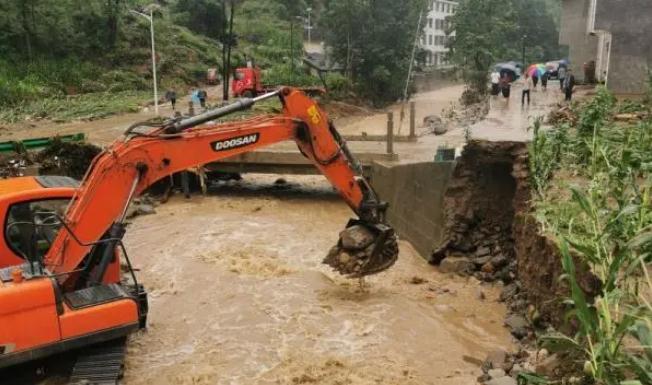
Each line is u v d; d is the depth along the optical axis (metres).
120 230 7.78
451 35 57.69
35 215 7.49
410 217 14.48
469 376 7.96
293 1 60.34
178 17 51.53
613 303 5.70
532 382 5.88
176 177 19.38
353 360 8.41
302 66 45.03
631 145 9.88
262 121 9.57
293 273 11.85
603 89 11.48
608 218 7.35
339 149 10.12
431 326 9.55
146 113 30.33
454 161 12.69
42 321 6.62
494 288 11.26
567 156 10.88
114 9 42.44
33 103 30.72
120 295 7.26
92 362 7.07
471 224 12.52
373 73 43.28
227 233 14.81
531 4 67.69
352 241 10.07
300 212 17.11
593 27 19.47
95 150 17.38
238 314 9.94
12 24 37.00
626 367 4.91
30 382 7.32
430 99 47.72
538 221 9.01
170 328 9.46
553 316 7.95
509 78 25.95
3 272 6.91
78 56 40.09
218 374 8.06
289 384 7.82
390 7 43.62
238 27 54.06
